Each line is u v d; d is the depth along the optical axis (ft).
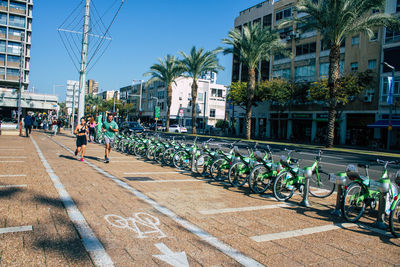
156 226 14.65
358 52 104.94
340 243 14.12
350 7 67.72
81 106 70.23
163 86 234.38
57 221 14.26
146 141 42.75
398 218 16.57
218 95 238.07
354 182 17.87
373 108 100.37
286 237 14.43
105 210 16.51
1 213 14.79
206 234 14.08
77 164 32.60
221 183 26.91
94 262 10.59
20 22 205.26
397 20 67.87
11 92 185.78
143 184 24.32
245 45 95.45
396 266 11.94
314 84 103.76
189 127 222.48
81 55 69.72
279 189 21.89
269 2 147.74
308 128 127.95
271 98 123.03
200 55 124.36
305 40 126.93
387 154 65.77
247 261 11.52
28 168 27.94
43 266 10.07
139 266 10.55
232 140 96.94
